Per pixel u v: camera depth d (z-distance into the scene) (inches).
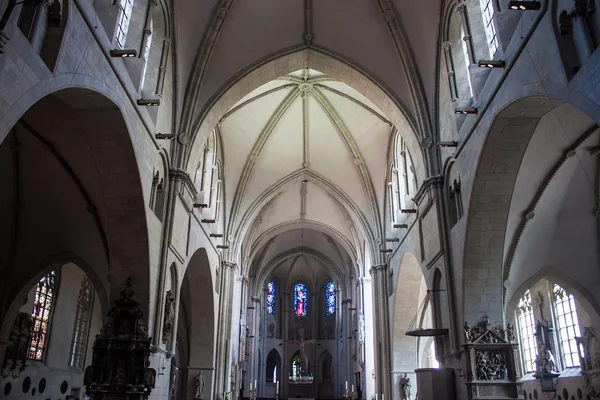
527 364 1034.1
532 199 684.1
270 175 1323.8
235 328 1469.0
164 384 716.0
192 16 767.7
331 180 1337.4
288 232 1946.4
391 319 1163.9
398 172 1120.8
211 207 1088.2
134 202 616.4
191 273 1066.1
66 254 753.0
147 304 634.2
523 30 495.2
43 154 657.6
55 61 399.2
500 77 544.1
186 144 785.6
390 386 1139.9
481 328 645.9
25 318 838.5
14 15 339.0
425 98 815.1
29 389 873.5
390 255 1198.9
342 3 821.2
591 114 370.0
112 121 549.6
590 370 800.9
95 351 590.6
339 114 1187.9
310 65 928.9
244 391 1930.4
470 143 644.1
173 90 772.6
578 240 725.9
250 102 1115.9
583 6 392.5
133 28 640.4
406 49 815.7
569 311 889.5
